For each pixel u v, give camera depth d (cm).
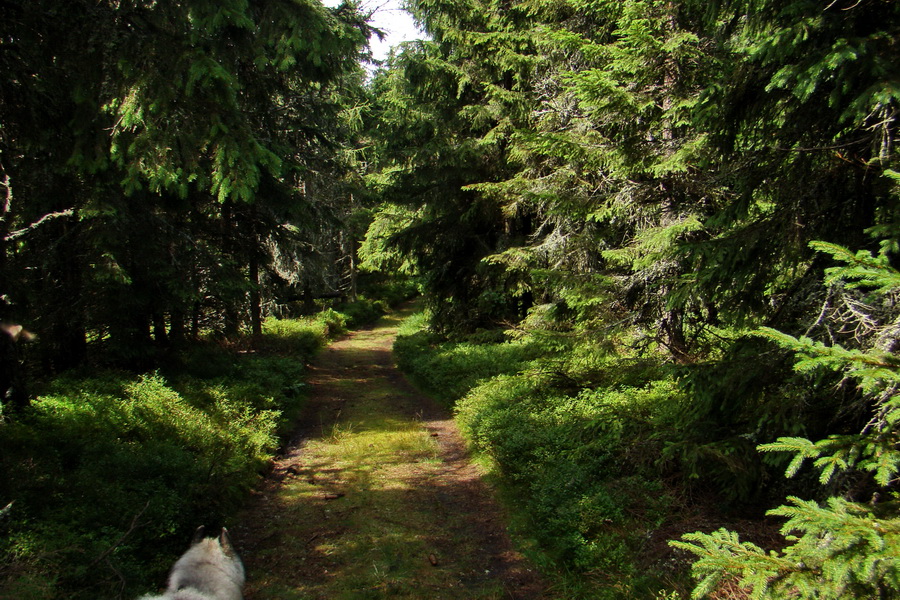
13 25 484
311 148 1609
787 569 232
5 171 632
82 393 764
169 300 1027
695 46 620
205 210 1268
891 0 354
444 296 1750
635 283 789
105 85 462
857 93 370
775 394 445
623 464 608
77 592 390
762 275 464
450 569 545
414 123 1557
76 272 948
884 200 405
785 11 373
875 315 380
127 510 516
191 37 470
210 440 770
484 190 1313
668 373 503
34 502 481
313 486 772
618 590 441
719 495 518
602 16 857
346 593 505
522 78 1301
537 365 1035
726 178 520
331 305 3116
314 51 595
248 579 530
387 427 1066
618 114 636
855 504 267
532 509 630
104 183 734
